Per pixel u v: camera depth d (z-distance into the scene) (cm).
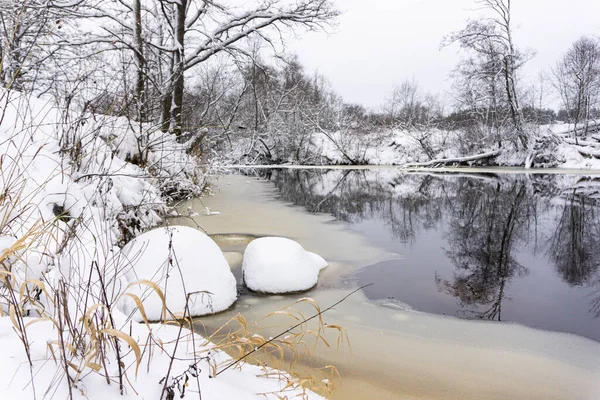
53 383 124
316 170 2548
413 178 1955
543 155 2494
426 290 470
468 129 2717
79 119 439
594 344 340
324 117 3262
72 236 239
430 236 751
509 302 437
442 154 2794
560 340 348
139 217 525
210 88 2123
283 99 3166
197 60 1478
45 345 145
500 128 2583
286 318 383
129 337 126
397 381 278
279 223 827
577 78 2755
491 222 895
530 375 291
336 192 1420
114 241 402
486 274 534
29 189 318
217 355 204
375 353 318
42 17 583
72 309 188
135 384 138
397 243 695
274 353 310
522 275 533
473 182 1731
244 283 480
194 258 401
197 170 1177
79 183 429
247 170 2556
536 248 675
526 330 367
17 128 408
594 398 263
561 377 288
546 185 1585
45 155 374
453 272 539
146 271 381
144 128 796
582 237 754
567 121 2938
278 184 1672
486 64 2506
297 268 467
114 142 636
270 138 3120
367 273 529
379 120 3466
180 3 1393
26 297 159
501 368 300
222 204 1063
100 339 139
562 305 430
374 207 1088
